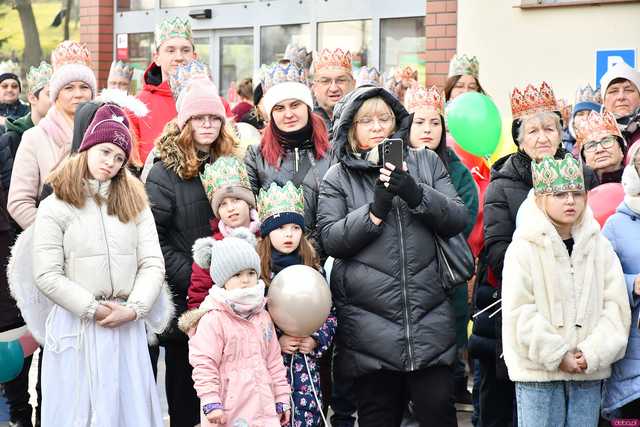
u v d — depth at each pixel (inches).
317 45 714.8
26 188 348.5
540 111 327.6
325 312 286.5
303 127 336.8
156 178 321.7
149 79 415.5
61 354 281.9
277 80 367.2
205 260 291.1
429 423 286.7
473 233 379.2
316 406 293.7
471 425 373.1
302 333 286.5
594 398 289.6
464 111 391.5
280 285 286.5
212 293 282.4
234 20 759.7
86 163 283.6
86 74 360.5
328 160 337.1
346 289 289.6
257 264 283.0
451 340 287.3
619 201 324.5
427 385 286.0
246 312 280.5
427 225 287.3
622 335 285.0
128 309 282.7
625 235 302.0
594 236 290.8
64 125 356.8
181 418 327.9
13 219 359.9
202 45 781.9
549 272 284.7
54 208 281.6
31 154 350.9
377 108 299.0
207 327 277.7
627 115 426.3
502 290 293.4
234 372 277.4
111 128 283.4
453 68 482.3
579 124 366.3
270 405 278.1
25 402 359.3
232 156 332.5
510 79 580.1
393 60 678.5
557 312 284.0
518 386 290.0
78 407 278.8
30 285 287.1
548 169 287.0
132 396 285.0
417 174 298.8
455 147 412.8
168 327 312.7
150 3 809.5
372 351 283.9
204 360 275.3
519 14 575.5
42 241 279.0
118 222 286.5
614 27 553.9
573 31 563.2
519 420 290.4
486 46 584.4
